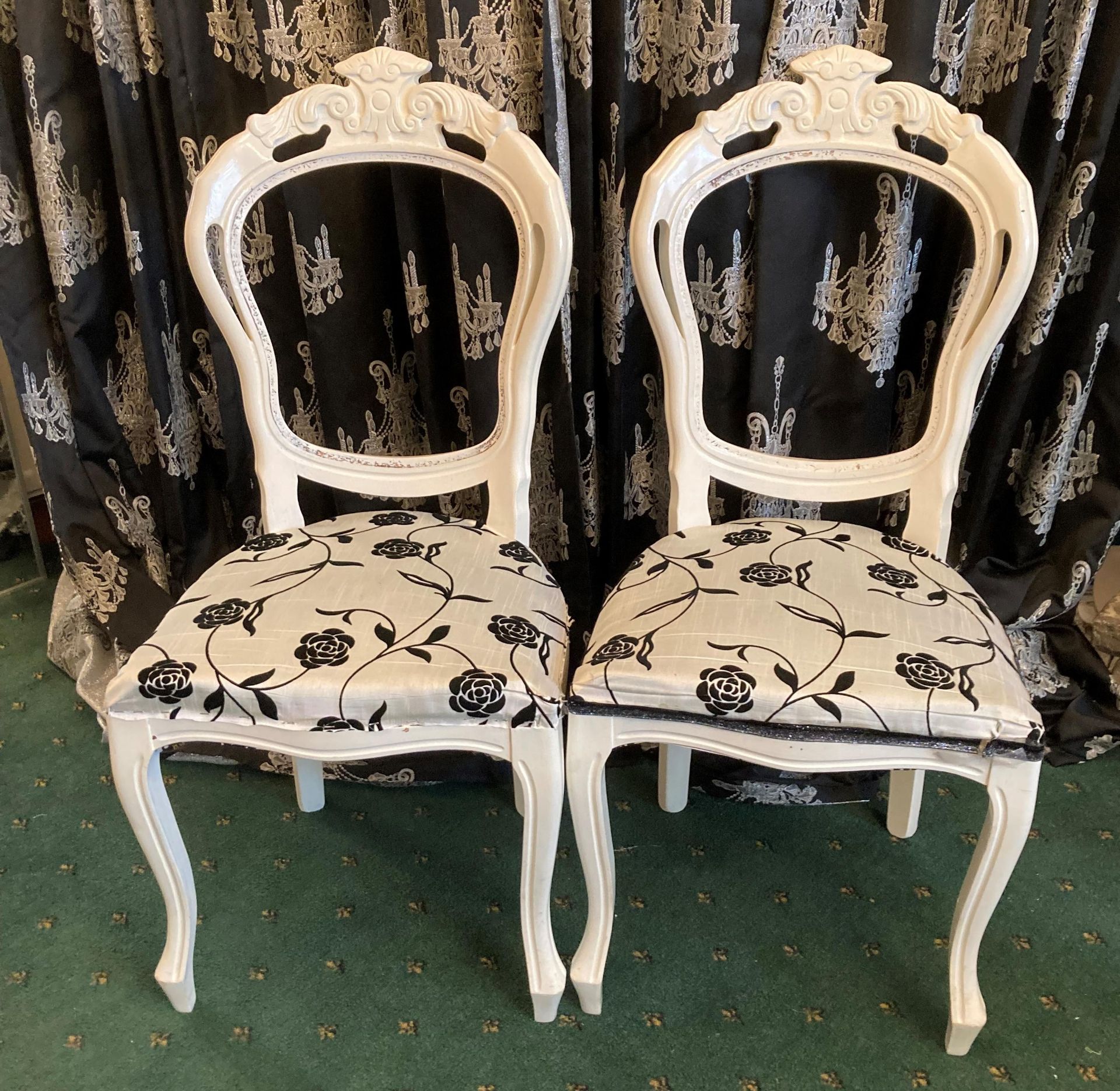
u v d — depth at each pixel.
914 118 1.00
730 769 1.33
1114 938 1.13
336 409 1.31
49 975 1.11
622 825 1.32
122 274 1.36
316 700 0.87
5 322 1.32
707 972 1.11
